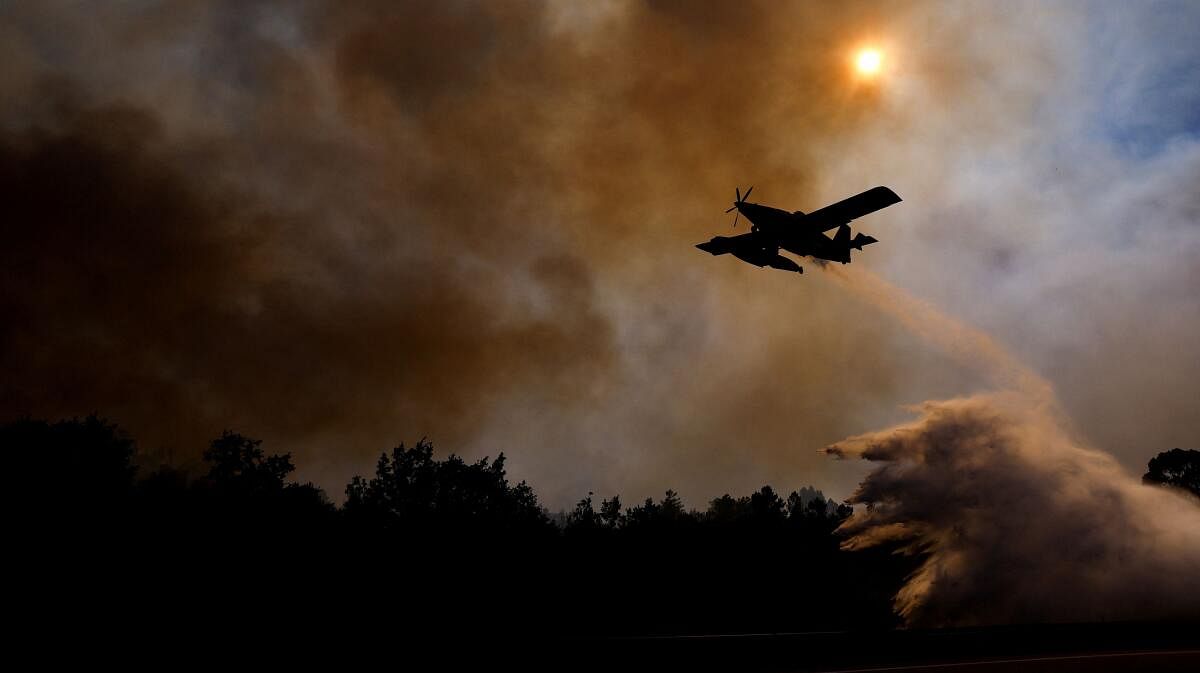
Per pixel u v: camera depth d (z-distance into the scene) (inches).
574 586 1278.3
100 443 1551.4
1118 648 547.5
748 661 424.2
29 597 1020.5
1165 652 511.2
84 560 1194.6
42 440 1473.9
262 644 352.8
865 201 1021.8
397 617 1029.2
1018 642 517.7
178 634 353.4
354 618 971.9
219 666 346.3
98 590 1069.1
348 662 358.9
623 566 1393.9
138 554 1237.7
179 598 1058.7
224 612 990.4
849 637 458.0
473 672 373.4
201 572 1184.8
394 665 363.9
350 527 1552.7
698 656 412.8
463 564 1342.3
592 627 1112.2
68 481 1424.7
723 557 1448.1
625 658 398.3
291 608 1043.3
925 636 481.1
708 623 1173.7
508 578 1290.6
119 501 1482.5
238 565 1233.4
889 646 467.5
